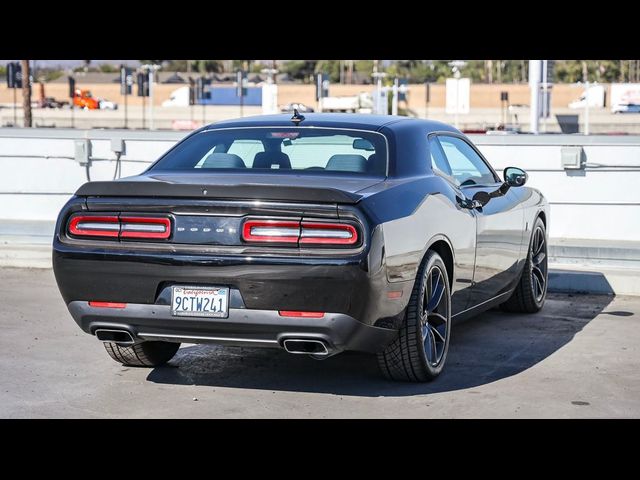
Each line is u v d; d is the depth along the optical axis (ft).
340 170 19.85
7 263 35.65
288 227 17.28
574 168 37.68
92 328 18.63
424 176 20.61
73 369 21.21
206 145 21.22
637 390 19.77
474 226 22.27
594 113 217.15
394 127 21.35
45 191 42.32
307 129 21.15
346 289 17.06
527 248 27.25
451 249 20.86
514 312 28.73
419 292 19.27
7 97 291.38
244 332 17.67
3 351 22.82
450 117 245.04
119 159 41.04
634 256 33.65
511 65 432.25
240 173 19.90
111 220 18.10
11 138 42.34
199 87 242.78
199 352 23.00
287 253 17.21
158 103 280.92
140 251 17.78
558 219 38.45
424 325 19.89
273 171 19.95
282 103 259.60
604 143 37.65
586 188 38.06
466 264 21.97
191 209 17.61
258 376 20.71
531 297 28.12
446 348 20.76
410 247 18.58
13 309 27.89
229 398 18.93
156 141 40.52
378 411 18.06
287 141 20.86
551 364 22.09
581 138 37.86
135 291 17.93
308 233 17.22
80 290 18.37
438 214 20.08
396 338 19.29
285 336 17.54
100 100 277.03
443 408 18.28
